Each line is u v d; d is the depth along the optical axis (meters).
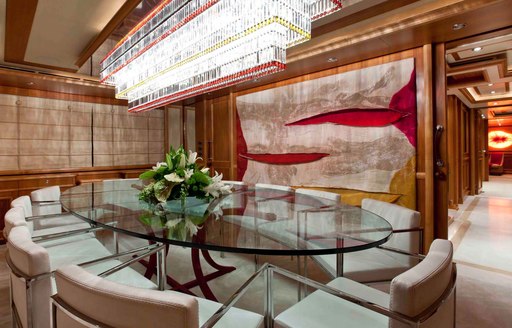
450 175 5.34
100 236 3.69
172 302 0.71
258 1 1.83
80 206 2.09
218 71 2.67
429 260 0.96
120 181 3.78
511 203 5.88
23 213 1.82
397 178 3.05
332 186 3.57
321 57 3.18
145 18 2.40
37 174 4.22
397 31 2.53
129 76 3.34
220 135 5.13
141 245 3.31
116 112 5.06
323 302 1.25
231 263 2.83
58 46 2.99
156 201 2.24
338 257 1.61
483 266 2.78
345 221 1.66
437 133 2.80
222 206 2.06
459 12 2.19
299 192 2.70
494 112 9.54
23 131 4.14
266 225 1.57
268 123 4.29
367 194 3.26
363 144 3.30
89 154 4.75
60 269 0.90
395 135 3.05
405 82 2.97
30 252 1.16
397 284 0.84
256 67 2.31
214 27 2.18
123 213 1.85
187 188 2.21
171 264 2.81
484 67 3.94
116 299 0.75
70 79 3.90
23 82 3.85
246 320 1.14
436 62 2.82
